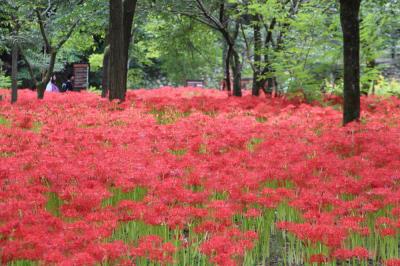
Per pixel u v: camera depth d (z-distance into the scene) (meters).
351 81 9.77
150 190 5.55
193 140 7.99
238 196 5.31
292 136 8.63
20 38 15.30
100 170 5.97
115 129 9.11
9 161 6.43
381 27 14.96
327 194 5.22
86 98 15.13
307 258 4.53
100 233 4.30
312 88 13.89
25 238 4.02
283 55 14.66
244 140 8.00
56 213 5.50
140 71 36.72
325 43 14.10
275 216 6.04
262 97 14.37
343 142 7.74
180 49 22.09
